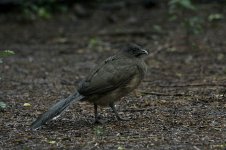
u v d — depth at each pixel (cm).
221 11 2573
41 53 2038
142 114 1149
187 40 2098
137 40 2170
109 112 1177
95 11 2783
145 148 915
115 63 1066
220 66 1727
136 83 1080
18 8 2719
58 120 1116
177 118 1102
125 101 1277
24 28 2495
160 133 1000
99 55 1980
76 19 2669
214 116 1109
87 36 2291
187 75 1619
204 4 2709
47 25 2552
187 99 1279
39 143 957
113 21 2545
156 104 1238
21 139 984
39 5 2739
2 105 1198
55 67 1806
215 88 1397
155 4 2783
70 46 2144
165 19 2512
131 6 2830
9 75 1689
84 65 1828
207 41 2098
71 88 1484
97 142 952
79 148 922
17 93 1424
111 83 1046
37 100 1330
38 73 1716
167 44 2069
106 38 2233
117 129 1034
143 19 2548
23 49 2108
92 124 1077
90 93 1037
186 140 952
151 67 1755
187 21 2108
